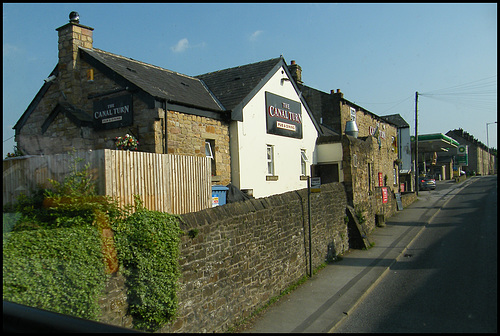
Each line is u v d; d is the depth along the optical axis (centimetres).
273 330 690
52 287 427
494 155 7262
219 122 1230
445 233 1539
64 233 471
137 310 519
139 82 1062
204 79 1596
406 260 1189
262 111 1411
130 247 532
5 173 676
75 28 1151
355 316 740
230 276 739
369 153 1859
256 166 1353
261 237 866
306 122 1731
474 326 614
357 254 1348
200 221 673
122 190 636
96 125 1104
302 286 987
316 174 1773
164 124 1017
